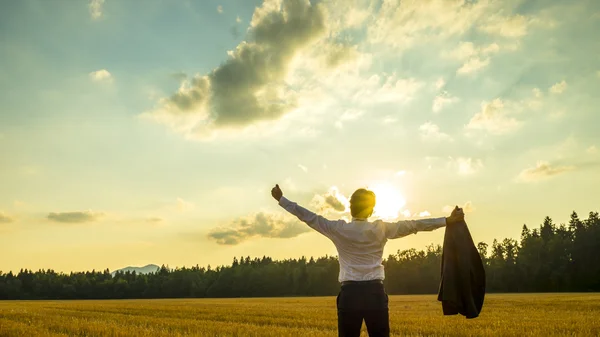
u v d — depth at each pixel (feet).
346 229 16.46
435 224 16.85
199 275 522.06
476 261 18.30
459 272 18.04
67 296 490.08
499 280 382.42
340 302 16.35
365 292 16.05
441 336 50.90
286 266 481.87
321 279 448.24
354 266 16.31
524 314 85.40
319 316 86.63
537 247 399.85
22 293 487.61
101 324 68.08
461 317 77.82
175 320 78.38
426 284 417.28
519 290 377.91
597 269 367.86
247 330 55.88
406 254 455.63
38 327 63.72
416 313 94.43
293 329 56.03
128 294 490.08
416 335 50.75
